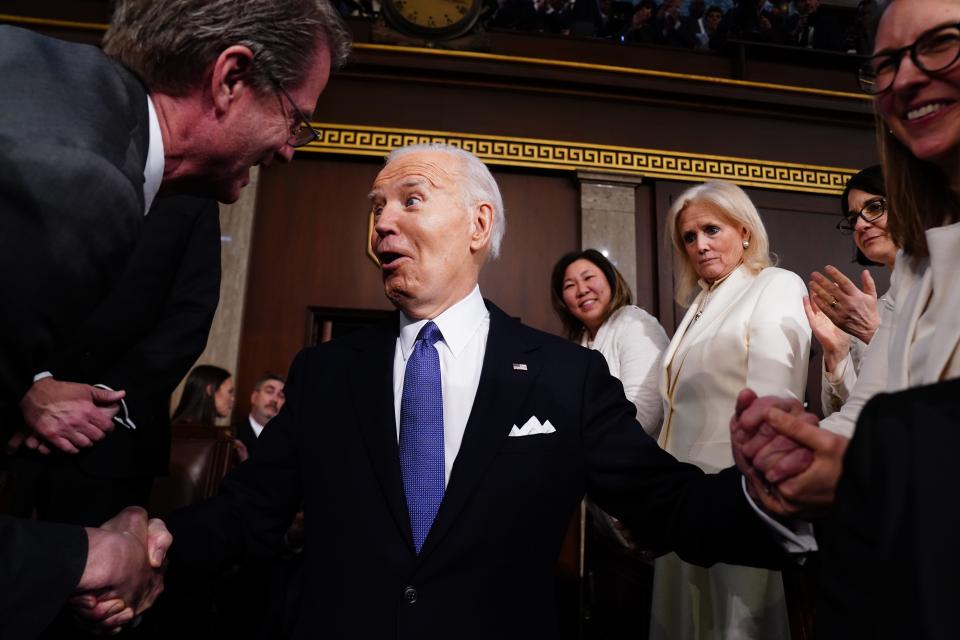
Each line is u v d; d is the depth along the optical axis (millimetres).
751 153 6109
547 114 6012
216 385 4625
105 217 855
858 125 6234
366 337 1561
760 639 1706
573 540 2990
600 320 2938
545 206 5934
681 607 1916
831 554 541
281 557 1713
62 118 857
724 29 7270
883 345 1188
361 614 1200
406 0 6004
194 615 2131
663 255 5852
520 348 1457
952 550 442
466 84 5949
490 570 1217
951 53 854
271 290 5609
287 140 1232
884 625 459
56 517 1642
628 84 5965
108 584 954
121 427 1722
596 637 2705
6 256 778
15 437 1512
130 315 1790
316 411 1438
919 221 1049
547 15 6961
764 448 934
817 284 2066
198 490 2516
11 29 963
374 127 5809
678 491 1267
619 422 1376
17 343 808
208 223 2055
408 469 1318
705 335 2066
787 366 1808
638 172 5957
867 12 1002
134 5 1048
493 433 1311
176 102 1070
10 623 841
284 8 1107
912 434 491
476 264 1541
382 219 1462
